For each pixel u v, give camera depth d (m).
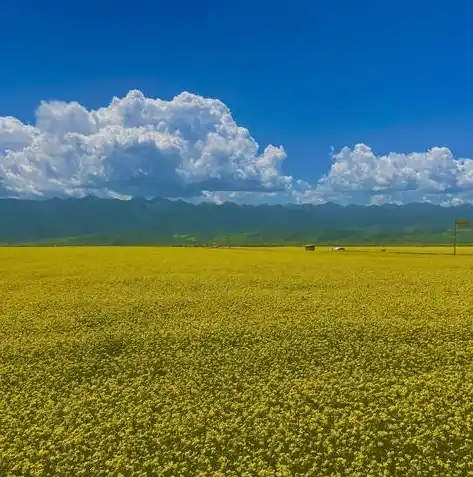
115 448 16.20
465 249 131.25
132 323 30.11
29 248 116.88
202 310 33.44
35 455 15.80
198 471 14.86
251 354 24.47
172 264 65.94
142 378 21.91
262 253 98.69
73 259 74.94
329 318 30.34
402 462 15.02
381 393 19.55
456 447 15.77
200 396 19.94
